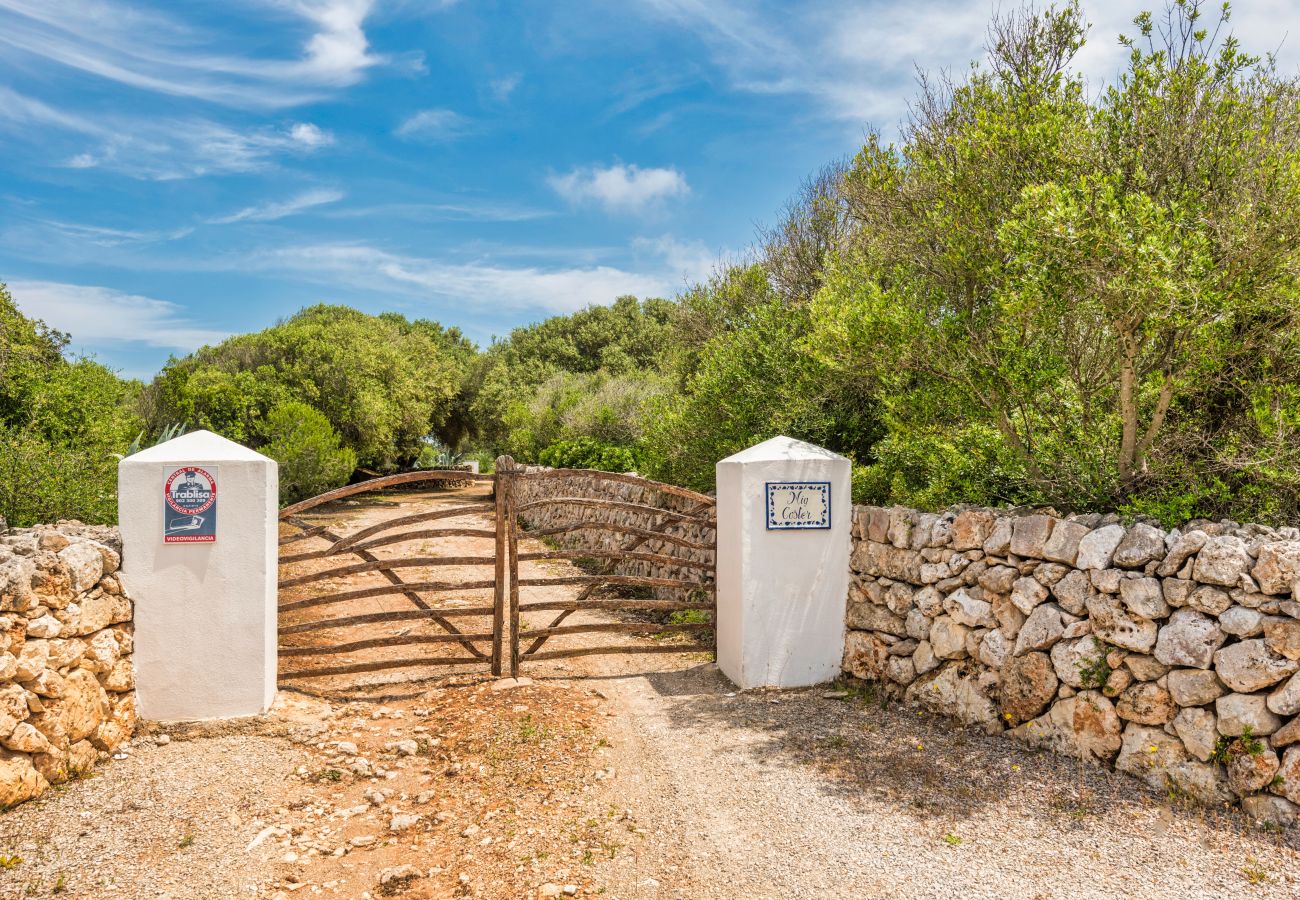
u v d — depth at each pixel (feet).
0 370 35.83
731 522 22.34
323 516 68.28
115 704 16.74
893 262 27.61
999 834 13.01
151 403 69.41
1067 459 18.71
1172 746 13.66
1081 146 18.33
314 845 13.38
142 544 17.57
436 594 34.96
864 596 21.44
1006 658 16.76
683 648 23.71
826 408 30.58
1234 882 11.11
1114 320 16.21
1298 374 16.37
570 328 147.43
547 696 20.49
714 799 14.94
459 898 11.85
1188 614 13.61
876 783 15.23
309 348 86.63
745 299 42.83
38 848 12.54
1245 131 16.55
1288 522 16.21
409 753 17.16
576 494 52.44
